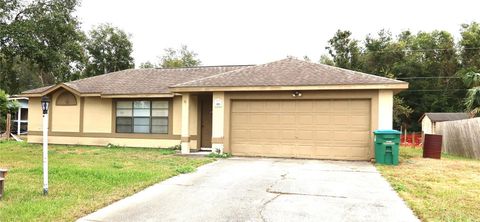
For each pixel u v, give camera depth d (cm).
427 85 3781
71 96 1731
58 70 2009
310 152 1220
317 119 1218
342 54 3928
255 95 1266
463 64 3919
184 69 1881
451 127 1600
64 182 742
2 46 1828
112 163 1044
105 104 1683
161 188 727
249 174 886
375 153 1095
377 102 1152
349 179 822
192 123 1495
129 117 1650
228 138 1283
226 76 1370
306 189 716
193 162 1084
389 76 3553
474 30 3944
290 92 1231
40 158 1161
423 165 1062
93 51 4103
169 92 1526
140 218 527
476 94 1739
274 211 560
